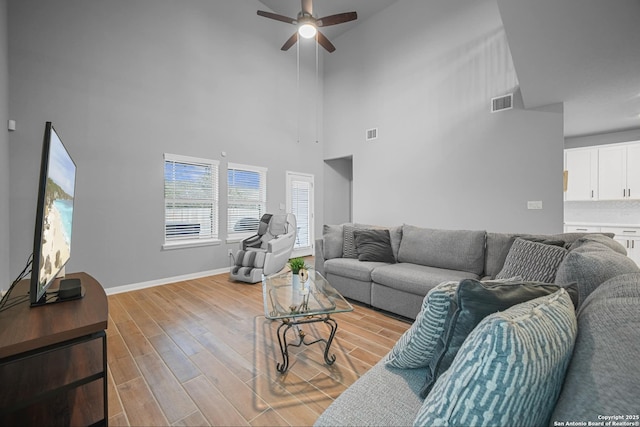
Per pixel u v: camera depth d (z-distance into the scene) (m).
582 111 3.80
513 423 0.50
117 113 3.48
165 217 3.94
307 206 6.20
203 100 4.36
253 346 2.13
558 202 3.57
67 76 3.12
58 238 1.32
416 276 2.51
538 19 1.99
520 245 2.10
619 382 0.45
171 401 1.53
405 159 5.02
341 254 3.44
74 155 3.17
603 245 1.43
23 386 1.00
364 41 5.66
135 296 3.33
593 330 0.61
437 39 4.61
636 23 2.01
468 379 0.54
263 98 5.25
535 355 0.51
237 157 4.83
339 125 6.14
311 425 1.36
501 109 3.97
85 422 0.98
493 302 0.81
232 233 4.77
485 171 4.12
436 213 4.63
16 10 2.81
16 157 2.80
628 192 4.46
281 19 3.54
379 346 2.13
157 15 3.85
